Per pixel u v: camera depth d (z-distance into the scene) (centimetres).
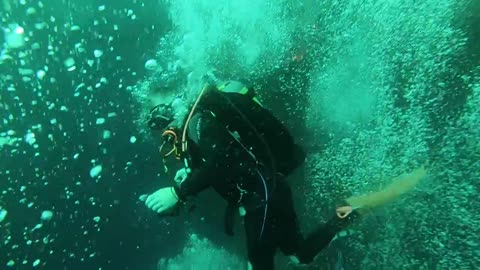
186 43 288
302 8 250
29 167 414
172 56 339
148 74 402
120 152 392
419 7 189
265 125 148
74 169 405
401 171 187
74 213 408
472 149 163
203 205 301
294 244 167
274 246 158
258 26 265
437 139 176
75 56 430
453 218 170
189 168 149
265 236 152
